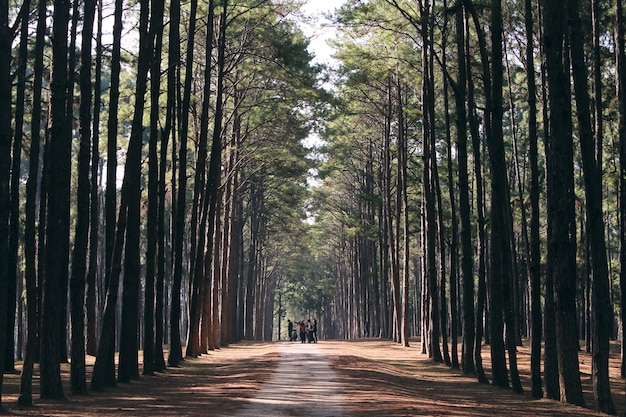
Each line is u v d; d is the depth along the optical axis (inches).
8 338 1115.3
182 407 653.9
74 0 1017.5
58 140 743.7
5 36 645.3
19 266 2158.0
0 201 636.7
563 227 775.1
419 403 720.3
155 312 1189.7
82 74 842.8
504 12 1318.9
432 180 1529.3
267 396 751.1
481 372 1071.0
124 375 951.0
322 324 5871.1
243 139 1907.0
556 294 784.3
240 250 2977.4
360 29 1492.4
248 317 2834.6
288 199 2677.2
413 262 3656.5
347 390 821.2
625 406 842.2
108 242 957.8
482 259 1143.6
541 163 2196.1
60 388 737.6
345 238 3408.0
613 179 1333.7
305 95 1633.9
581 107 813.2
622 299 1077.8
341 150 2513.5
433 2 1289.4
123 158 1695.4
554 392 837.2
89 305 1439.5
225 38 1545.3
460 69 1178.0
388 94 1863.9
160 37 1055.6
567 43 892.0
